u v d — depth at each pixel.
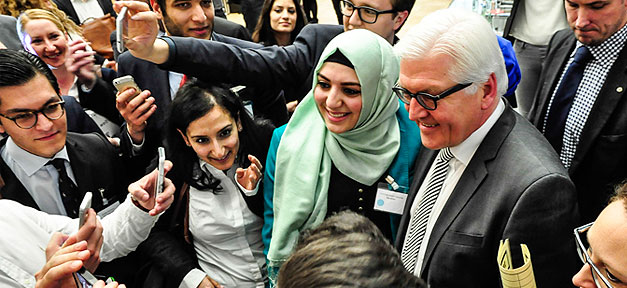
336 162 1.64
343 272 0.60
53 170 1.67
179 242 1.89
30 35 2.28
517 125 1.32
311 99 1.75
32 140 1.53
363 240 0.66
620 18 1.76
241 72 1.92
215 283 1.83
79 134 1.82
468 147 1.32
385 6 2.02
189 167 1.80
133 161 2.01
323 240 0.67
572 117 1.97
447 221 1.32
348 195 1.65
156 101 2.12
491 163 1.27
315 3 3.75
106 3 3.90
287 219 1.68
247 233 1.88
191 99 1.69
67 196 1.68
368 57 1.49
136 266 1.89
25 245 1.38
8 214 1.40
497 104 1.31
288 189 1.70
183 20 2.11
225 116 1.71
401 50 1.22
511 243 1.17
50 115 1.53
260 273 1.90
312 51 2.15
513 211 1.17
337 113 1.56
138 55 1.68
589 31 1.81
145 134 2.04
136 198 1.50
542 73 2.21
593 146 1.89
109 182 1.79
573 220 1.17
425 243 1.41
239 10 7.54
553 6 2.89
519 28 3.08
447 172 1.40
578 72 1.96
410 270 1.47
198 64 1.81
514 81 1.95
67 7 3.70
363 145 1.60
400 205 1.58
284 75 2.05
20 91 1.46
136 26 1.64
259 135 1.91
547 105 2.10
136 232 1.57
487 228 1.22
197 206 1.83
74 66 2.17
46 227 1.50
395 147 1.60
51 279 1.12
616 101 1.81
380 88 1.54
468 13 1.21
